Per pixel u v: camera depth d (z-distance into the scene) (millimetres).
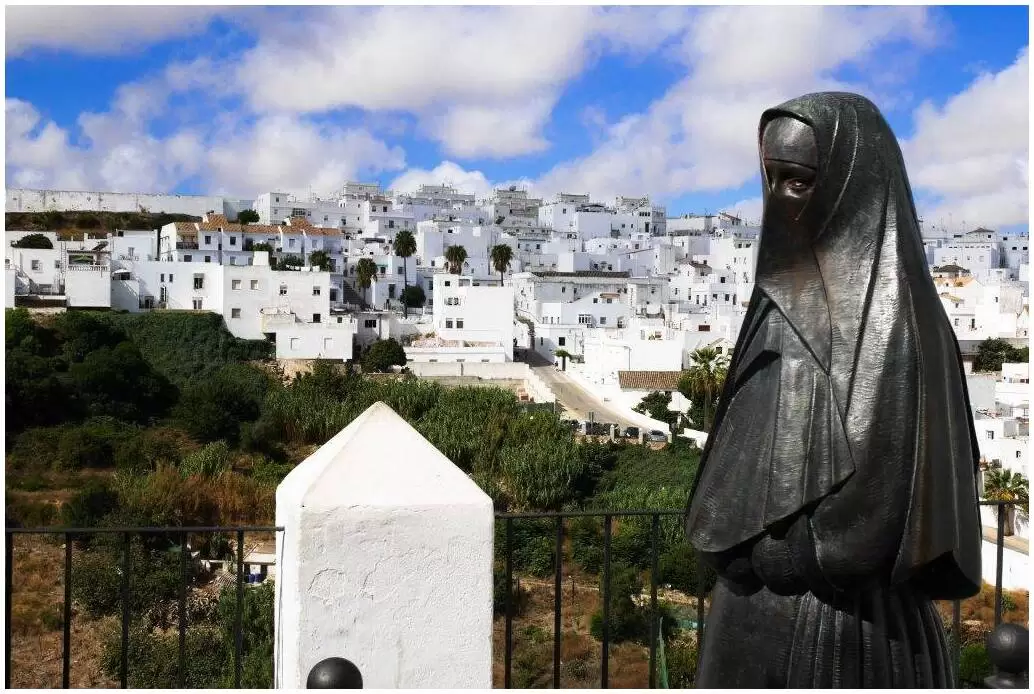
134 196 104125
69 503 26906
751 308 3963
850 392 3492
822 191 3578
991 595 20484
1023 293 66125
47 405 38688
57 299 56906
